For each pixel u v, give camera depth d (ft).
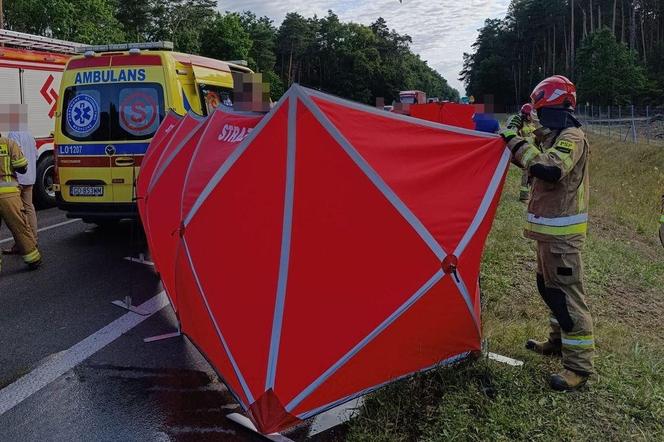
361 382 11.13
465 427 10.77
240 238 11.27
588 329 12.23
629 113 156.66
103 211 24.76
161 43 25.72
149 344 15.74
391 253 10.96
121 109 24.44
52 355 15.02
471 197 11.98
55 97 37.47
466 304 11.86
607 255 24.72
